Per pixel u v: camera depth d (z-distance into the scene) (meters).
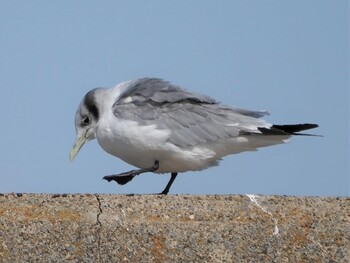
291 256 10.64
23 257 10.26
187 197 10.68
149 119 14.31
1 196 10.37
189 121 14.38
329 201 10.83
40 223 10.32
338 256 10.66
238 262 10.55
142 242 10.44
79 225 10.38
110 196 10.57
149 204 10.57
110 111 14.57
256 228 10.62
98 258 10.39
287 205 10.77
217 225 10.55
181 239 10.48
